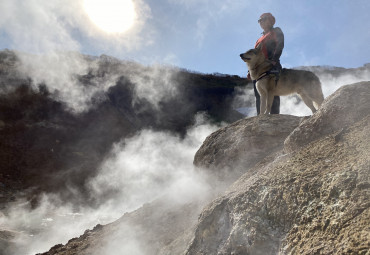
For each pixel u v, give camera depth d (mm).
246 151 4082
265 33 5766
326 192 1478
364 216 1222
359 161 1517
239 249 1690
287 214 1576
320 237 1312
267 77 5453
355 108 2107
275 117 4277
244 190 1997
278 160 2244
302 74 5527
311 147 2053
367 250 1075
